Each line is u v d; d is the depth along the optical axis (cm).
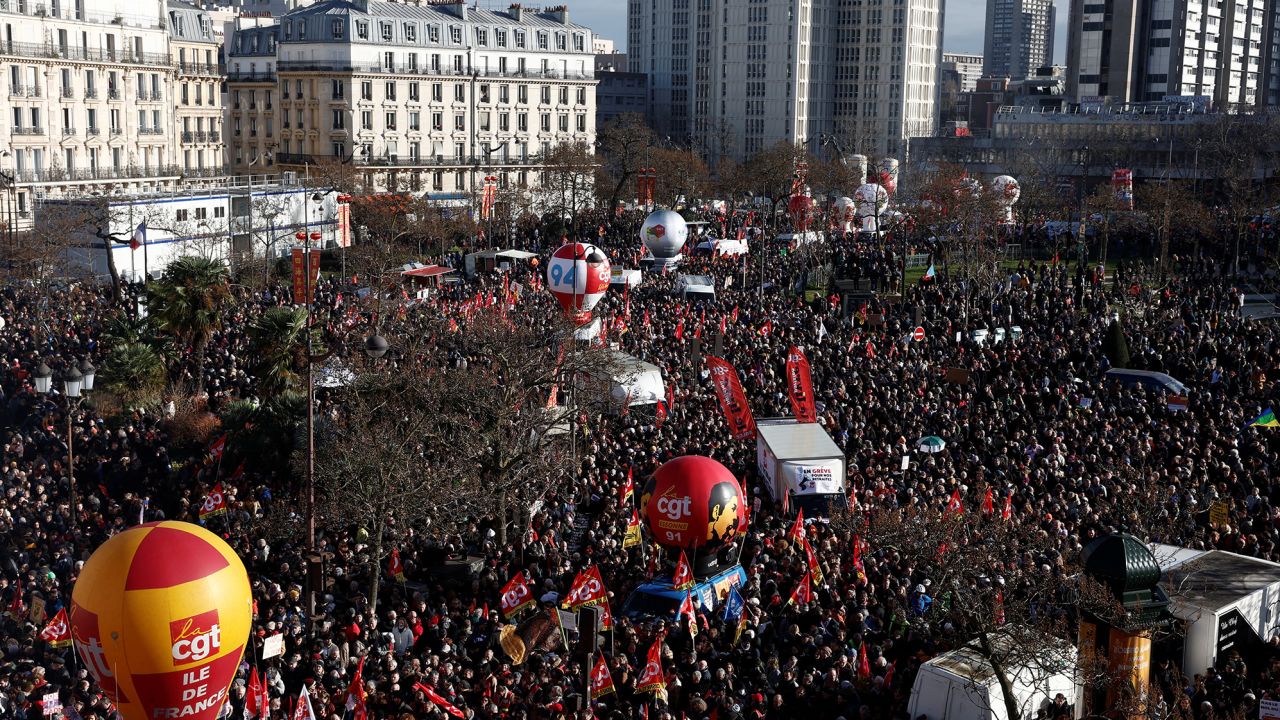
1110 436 4219
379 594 3341
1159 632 2516
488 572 3288
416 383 3953
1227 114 16912
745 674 2727
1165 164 18250
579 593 2847
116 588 2038
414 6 14838
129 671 2069
